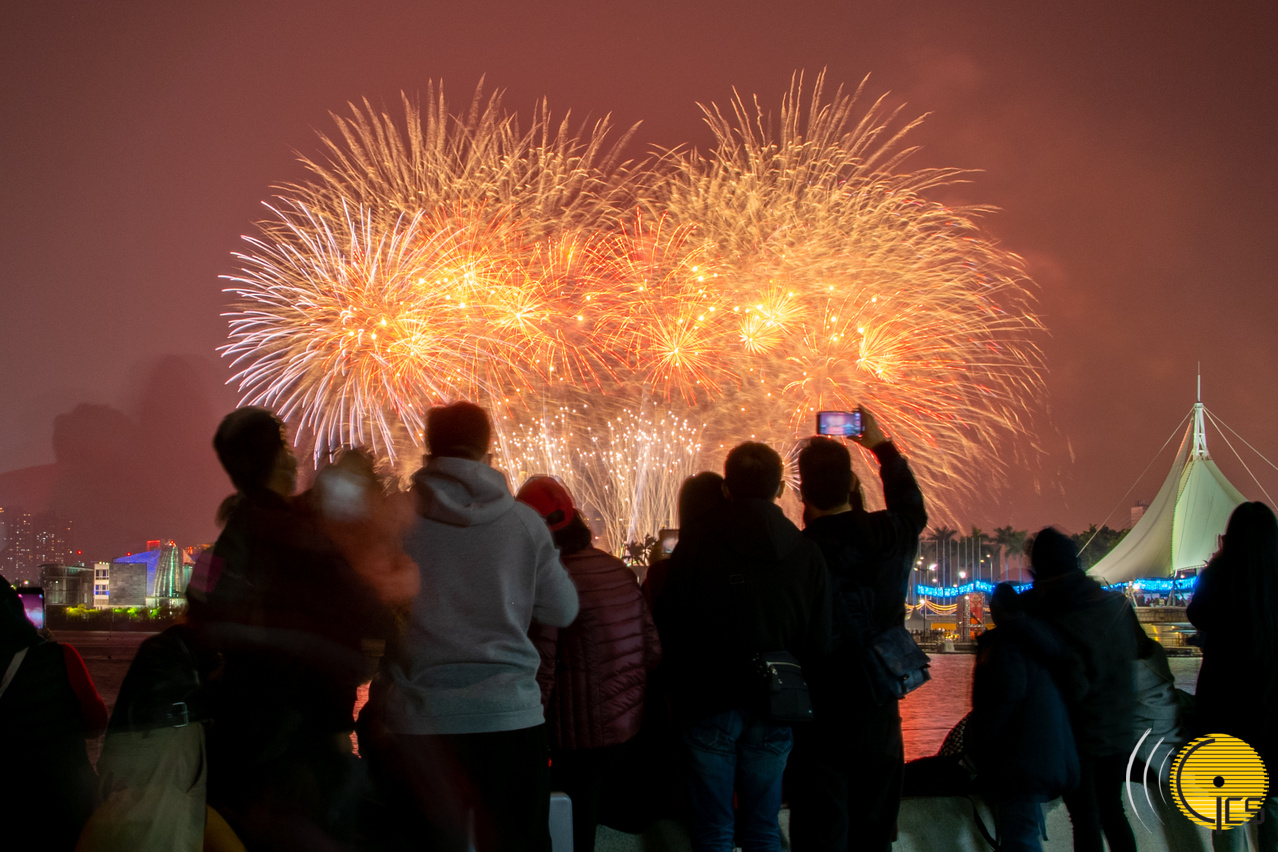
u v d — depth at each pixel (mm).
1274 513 4566
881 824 4043
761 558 3809
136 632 68938
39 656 3186
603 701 3742
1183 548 48000
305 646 2979
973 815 4883
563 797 3791
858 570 4023
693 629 3891
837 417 4488
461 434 3479
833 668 3982
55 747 3164
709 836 3887
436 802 3166
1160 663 4910
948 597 76312
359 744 3352
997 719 4246
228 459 3117
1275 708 4473
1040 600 4316
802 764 4023
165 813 2779
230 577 2969
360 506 3201
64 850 3148
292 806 2951
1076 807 4402
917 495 4250
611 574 3883
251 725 2922
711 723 3850
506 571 3322
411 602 3191
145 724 2799
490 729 3207
